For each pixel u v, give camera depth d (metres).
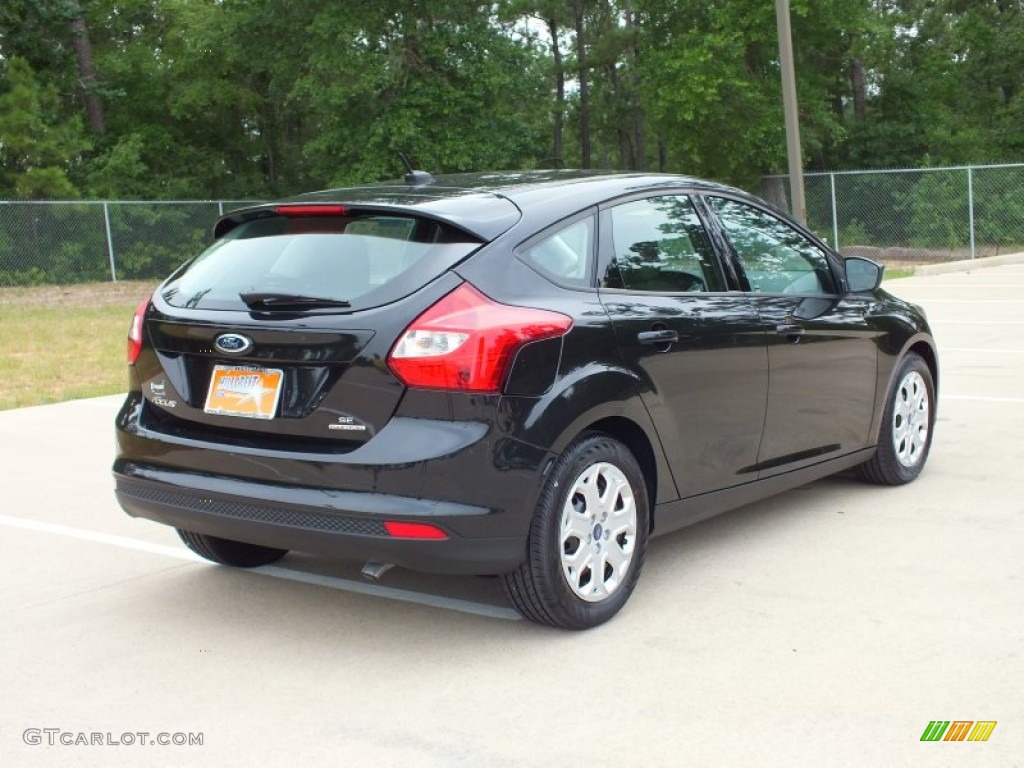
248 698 3.62
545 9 46.16
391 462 3.63
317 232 4.13
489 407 3.69
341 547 3.71
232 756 3.21
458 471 3.64
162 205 26.81
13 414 9.43
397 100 31.73
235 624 4.32
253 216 4.38
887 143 40.34
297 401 3.81
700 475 4.60
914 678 3.61
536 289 3.96
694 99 30.62
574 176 4.64
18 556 5.30
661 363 4.32
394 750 3.22
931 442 6.80
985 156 40.62
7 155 30.66
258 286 4.05
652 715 3.39
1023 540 5.09
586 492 4.02
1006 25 42.69
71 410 9.62
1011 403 8.40
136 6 38.78
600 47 46.22
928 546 5.04
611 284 4.27
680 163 36.44
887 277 22.31
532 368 3.79
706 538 5.27
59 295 24.23
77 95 36.12
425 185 4.43
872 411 5.77
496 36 33.00
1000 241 26.83
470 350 3.67
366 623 4.30
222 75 39.78
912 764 3.04
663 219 4.66
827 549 5.03
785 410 5.06
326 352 3.74
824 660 3.78
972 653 3.80
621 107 49.47
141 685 3.75
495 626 4.22
